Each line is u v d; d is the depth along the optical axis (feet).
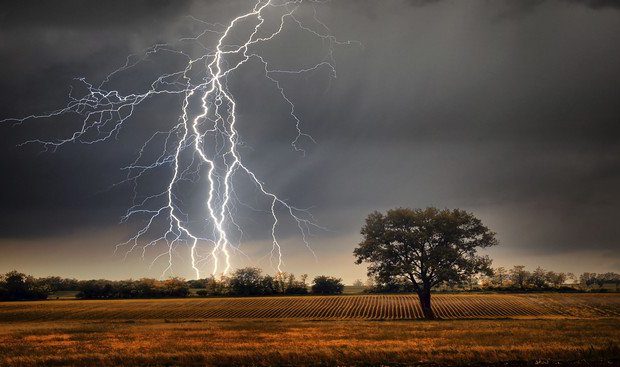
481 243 197.16
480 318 185.88
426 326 143.54
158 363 90.22
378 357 90.17
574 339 107.45
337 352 93.61
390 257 198.18
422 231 195.83
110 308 249.14
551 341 105.09
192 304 262.47
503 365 85.81
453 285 195.72
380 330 132.98
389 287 200.54
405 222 201.36
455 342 106.11
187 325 160.66
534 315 197.88
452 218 196.13
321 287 317.63
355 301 260.62
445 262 194.18
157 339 120.98
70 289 384.06
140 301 283.59
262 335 125.39
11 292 310.24
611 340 104.73
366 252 200.64
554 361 86.74
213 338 121.08
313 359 90.38
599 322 152.15
